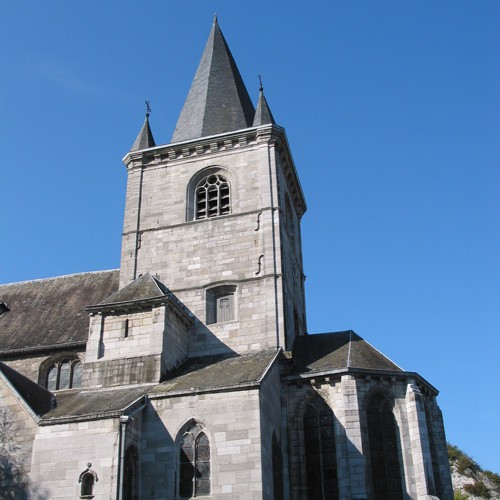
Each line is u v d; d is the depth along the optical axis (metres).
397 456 32.34
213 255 39.88
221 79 50.31
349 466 30.75
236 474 27.31
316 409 33.22
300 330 42.84
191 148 44.00
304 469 31.94
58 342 38.41
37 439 28.59
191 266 39.91
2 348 39.25
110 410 28.55
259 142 42.91
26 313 43.16
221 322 37.81
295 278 44.47
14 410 29.61
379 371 33.31
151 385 32.25
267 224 39.88
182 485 28.06
